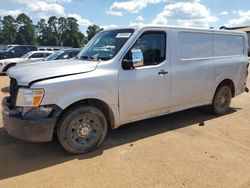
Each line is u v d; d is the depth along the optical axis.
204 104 6.62
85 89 4.63
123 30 5.47
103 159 4.60
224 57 6.88
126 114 5.20
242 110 7.62
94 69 4.79
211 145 5.14
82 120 4.73
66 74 4.54
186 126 6.23
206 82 6.47
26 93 4.32
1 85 12.52
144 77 5.29
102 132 4.96
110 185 3.84
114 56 5.04
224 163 4.43
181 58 5.88
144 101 5.38
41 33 87.56
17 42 86.88
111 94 4.93
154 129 6.02
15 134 4.45
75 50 13.42
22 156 4.73
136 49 5.22
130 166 4.35
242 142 5.29
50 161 4.55
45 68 4.70
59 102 4.41
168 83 5.68
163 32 5.58
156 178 4.00
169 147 5.05
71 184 3.88
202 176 4.04
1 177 4.07
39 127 4.31
